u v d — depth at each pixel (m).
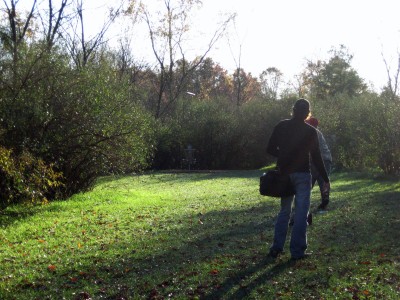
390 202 12.88
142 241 8.63
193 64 49.12
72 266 7.02
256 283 6.04
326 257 7.15
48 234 9.61
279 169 7.12
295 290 5.77
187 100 43.16
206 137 40.34
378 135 21.94
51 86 14.26
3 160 11.24
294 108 7.25
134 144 15.54
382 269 6.50
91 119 14.59
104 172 16.22
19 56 13.91
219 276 6.36
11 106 13.38
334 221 10.02
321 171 7.20
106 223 10.73
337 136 29.95
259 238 8.59
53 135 14.20
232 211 12.27
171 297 5.66
